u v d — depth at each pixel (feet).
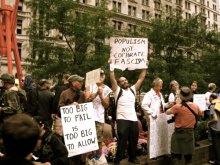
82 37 78.79
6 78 21.47
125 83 24.31
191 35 93.25
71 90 20.89
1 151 11.16
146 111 25.49
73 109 19.34
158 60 89.92
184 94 24.57
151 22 96.58
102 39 82.43
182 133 24.38
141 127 33.24
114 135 28.30
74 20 77.51
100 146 21.59
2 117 20.58
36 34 78.95
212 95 31.94
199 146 32.99
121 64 25.27
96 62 76.69
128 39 25.36
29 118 7.14
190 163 25.20
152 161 25.89
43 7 76.33
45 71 76.02
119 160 23.21
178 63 92.53
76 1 81.97
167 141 27.14
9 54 46.37
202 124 37.04
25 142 6.83
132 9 212.23
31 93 27.58
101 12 81.20
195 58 104.83
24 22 167.02
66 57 77.36
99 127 22.07
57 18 77.05
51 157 14.69
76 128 19.29
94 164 21.11
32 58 82.02
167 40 92.22
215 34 106.73
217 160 31.40
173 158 28.17
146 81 87.45
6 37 46.85
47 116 27.32
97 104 22.57
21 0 168.35
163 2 234.99
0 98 21.94
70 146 19.03
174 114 24.81
